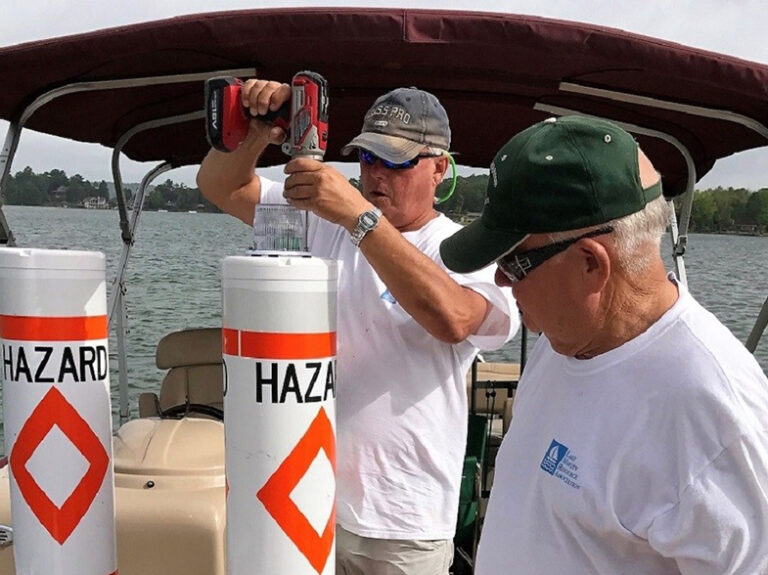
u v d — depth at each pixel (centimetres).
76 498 136
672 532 98
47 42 196
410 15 186
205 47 200
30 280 130
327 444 121
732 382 99
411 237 185
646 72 203
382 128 178
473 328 171
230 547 123
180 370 336
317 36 188
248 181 201
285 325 115
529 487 120
